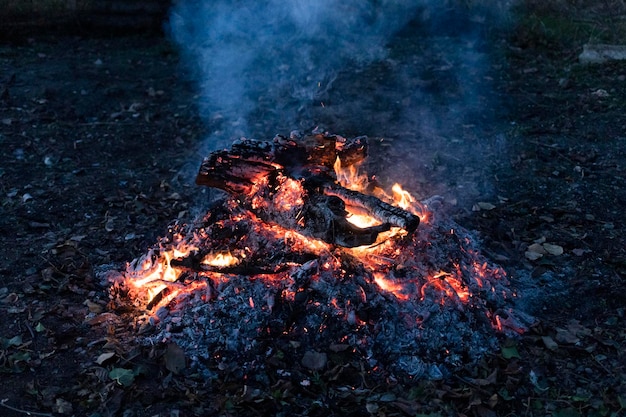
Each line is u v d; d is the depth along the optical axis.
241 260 1.89
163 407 1.65
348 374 1.73
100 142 2.86
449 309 1.83
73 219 2.35
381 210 1.80
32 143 2.80
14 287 2.01
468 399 1.69
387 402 1.67
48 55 3.74
